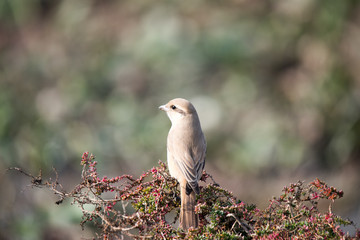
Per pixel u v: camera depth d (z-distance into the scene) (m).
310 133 14.41
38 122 13.47
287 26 15.70
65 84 15.48
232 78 14.94
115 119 14.38
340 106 14.54
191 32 15.53
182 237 5.82
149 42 15.50
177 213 6.78
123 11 17.45
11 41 18.34
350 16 15.27
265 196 13.56
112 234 5.96
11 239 9.78
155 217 6.03
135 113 14.45
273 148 14.24
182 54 15.12
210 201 6.40
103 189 6.18
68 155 13.28
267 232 5.66
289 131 14.45
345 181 13.64
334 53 15.10
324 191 5.88
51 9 19.14
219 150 14.51
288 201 5.94
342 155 14.05
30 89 15.25
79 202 6.10
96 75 15.49
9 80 15.45
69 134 13.70
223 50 15.09
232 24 15.59
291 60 15.47
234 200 6.21
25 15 19.00
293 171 14.12
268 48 15.44
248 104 14.79
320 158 14.27
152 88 14.96
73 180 12.66
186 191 6.71
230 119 14.66
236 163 14.27
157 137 14.03
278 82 15.07
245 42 15.30
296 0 15.84
